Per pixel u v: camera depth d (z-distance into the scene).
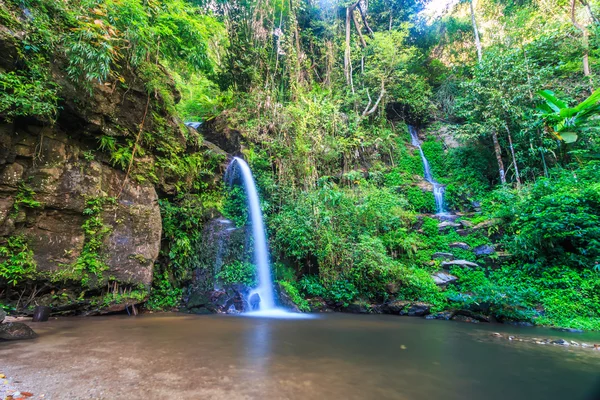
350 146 12.87
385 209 10.37
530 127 11.14
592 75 12.59
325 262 8.57
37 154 5.79
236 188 9.98
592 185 8.66
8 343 3.70
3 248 5.26
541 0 16.39
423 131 17.66
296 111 10.83
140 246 6.98
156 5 7.83
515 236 8.85
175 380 2.58
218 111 13.25
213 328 5.06
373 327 5.75
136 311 6.71
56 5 5.93
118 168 7.21
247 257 8.34
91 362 3.02
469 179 13.51
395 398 2.38
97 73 5.80
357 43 17.42
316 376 2.83
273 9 13.50
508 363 3.51
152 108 8.17
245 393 2.35
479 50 16.02
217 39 13.30
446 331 5.51
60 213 5.98
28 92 5.25
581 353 4.04
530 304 7.15
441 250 10.37
